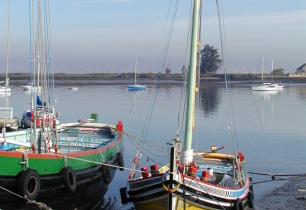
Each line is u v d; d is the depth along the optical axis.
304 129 47.31
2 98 69.88
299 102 83.94
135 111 64.50
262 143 38.19
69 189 15.88
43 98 17.50
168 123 51.00
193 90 15.71
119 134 23.16
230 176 18.53
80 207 17.58
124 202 16.77
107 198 20.81
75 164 16.59
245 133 44.25
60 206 16.22
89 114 58.91
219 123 51.59
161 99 88.62
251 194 18.17
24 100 75.94
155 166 16.33
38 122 17.30
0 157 13.94
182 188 14.55
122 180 24.22
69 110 64.44
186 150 15.55
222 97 98.31
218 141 38.91
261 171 27.28
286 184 23.97
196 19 15.79
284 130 46.59
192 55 15.75
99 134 24.48
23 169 14.41
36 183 14.64
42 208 14.75
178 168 14.77
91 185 17.86
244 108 71.88
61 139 21.73
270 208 19.80
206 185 15.12
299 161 30.41
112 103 78.12
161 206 15.08
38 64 17.22
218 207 15.41
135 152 32.03
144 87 120.19
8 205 14.31
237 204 15.91
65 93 107.50
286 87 146.12
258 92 118.25
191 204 14.88
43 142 16.89
